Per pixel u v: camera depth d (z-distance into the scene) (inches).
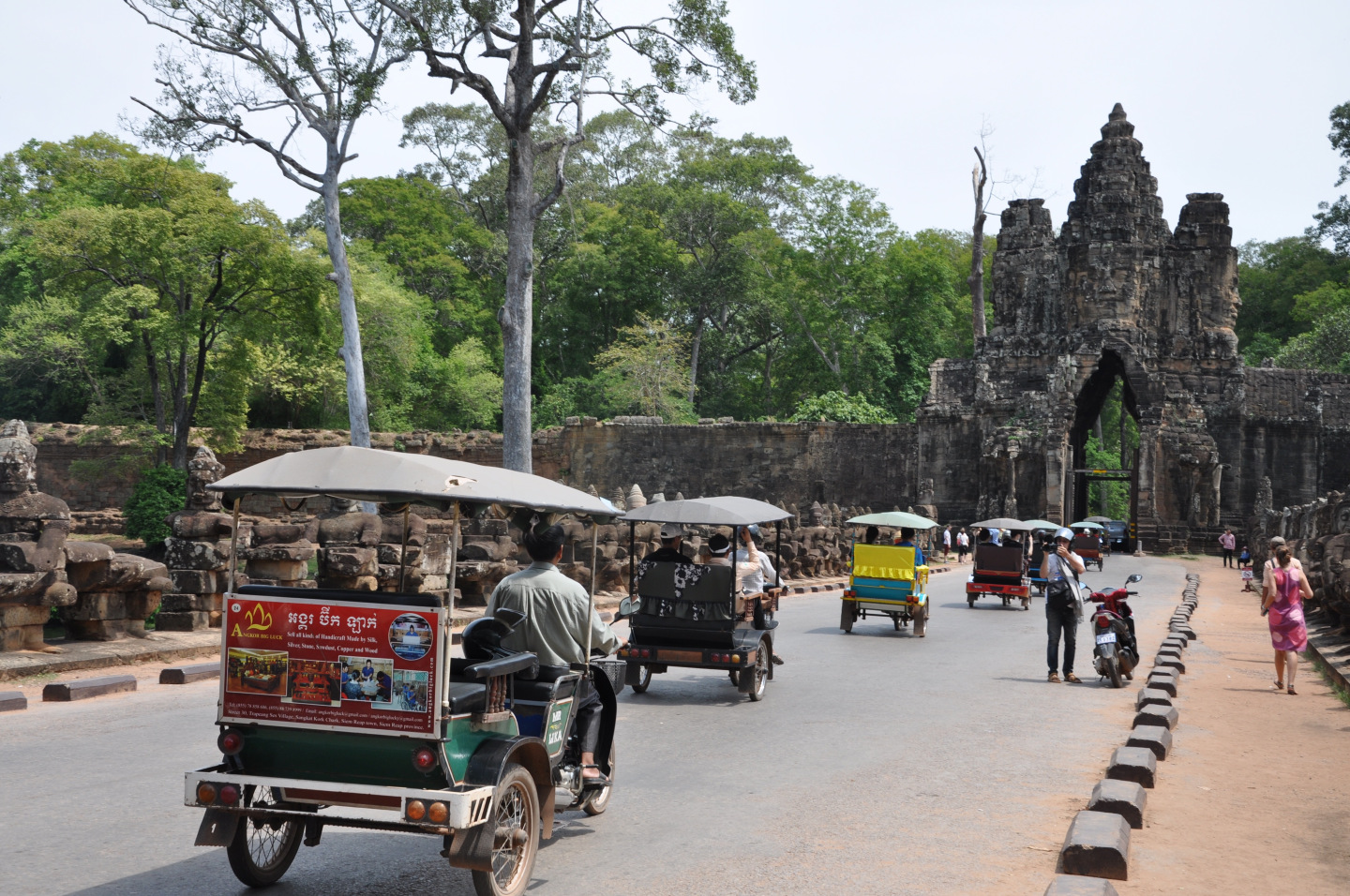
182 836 272.1
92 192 2586.1
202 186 1754.4
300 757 225.1
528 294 1277.1
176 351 2033.7
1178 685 574.9
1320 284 3639.3
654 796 327.6
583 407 3280.0
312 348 2556.6
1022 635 832.9
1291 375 2588.6
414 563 732.0
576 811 307.0
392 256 3469.5
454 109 3646.7
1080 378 2549.2
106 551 578.9
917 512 2054.6
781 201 3683.6
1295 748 418.6
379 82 1261.1
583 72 1268.5
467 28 1208.2
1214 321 2625.5
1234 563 2122.3
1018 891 242.4
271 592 228.1
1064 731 442.6
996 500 2534.5
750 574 579.2
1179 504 2453.2
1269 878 257.3
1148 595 1252.5
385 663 219.0
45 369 2630.4
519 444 1262.3
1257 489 2498.8
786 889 241.4
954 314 3727.9
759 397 3727.9
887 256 3449.8
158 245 1699.1
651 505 532.4
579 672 285.6
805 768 367.9
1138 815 297.1
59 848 258.7
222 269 1812.3
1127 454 3777.1
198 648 596.4
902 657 680.4
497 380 3174.2
